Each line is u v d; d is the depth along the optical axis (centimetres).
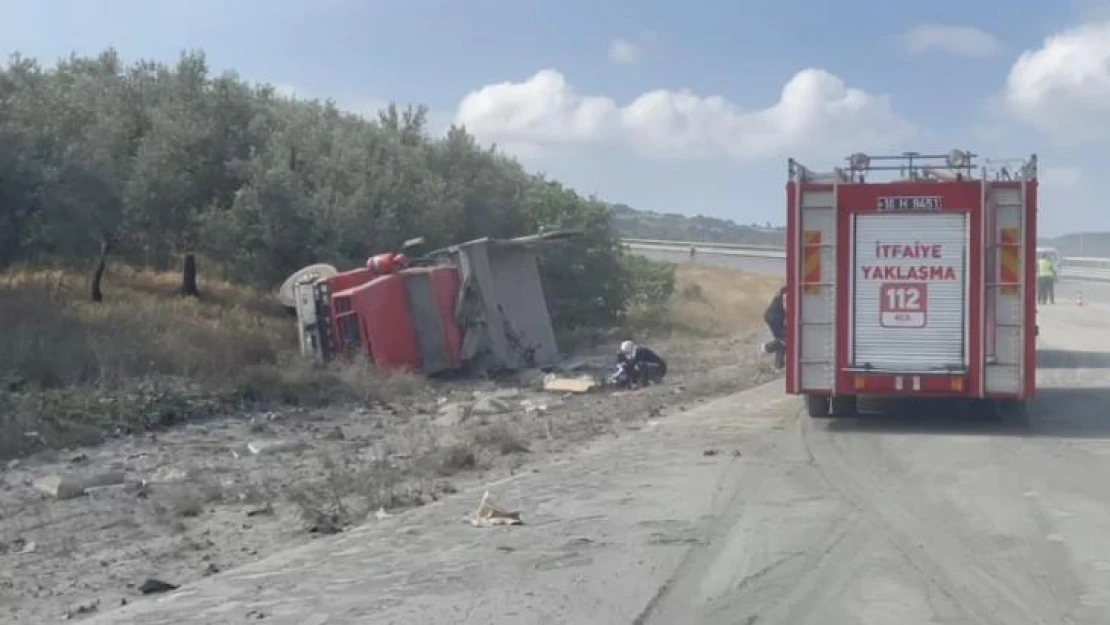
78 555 1116
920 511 1175
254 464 1652
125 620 849
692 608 845
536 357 2970
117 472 1568
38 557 1111
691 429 1828
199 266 3322
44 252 2492
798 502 1227
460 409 2161
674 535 1077
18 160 2364
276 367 2394
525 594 889
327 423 2075
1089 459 1499
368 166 3300
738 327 4300
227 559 1067
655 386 2547
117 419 1917
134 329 2345
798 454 1559
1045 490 1285
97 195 2534
